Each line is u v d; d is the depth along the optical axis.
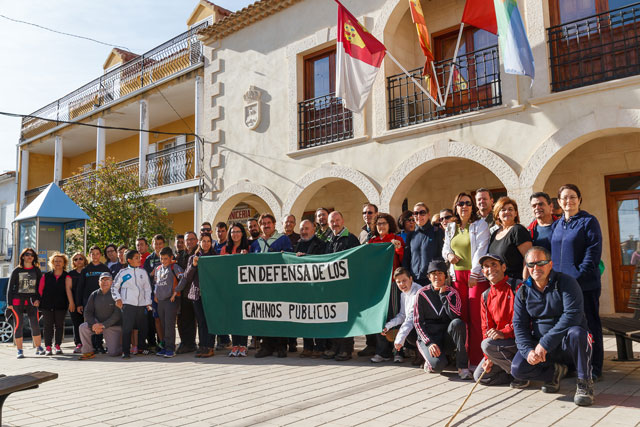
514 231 5.22
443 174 11.53
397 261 6.62
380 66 10.33
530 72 7.86
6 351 9.31
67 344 10.03
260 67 12.94
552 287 4.57
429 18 11.30
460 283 5.79
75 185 15.02
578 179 9.78
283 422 4.07
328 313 6.80
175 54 16.16
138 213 14.23
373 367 6.26
